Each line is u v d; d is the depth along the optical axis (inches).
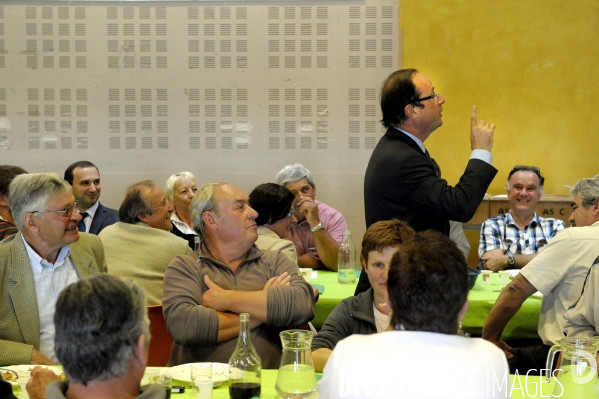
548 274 108.0
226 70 203.8
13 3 202.2
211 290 93.2
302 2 201.6
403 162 107.7
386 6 202.1
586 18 200.5
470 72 202.8
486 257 163.2
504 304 112.3
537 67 202.2
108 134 205.2
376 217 112.3
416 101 109.2
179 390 75.8
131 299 50.3
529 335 126.0
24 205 94.8
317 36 202.4
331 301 130.3
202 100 204.5
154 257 121.8
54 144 205.3
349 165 204.5
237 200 97.3
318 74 203.2
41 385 66.7
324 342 87.2
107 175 205.6
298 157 205.2
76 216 97.0
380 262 84.9
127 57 203.5
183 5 202.2
